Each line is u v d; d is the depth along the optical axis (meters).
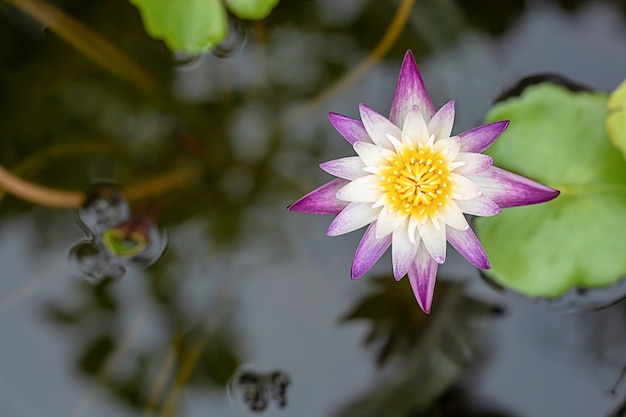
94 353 1.08
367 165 0.99
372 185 0.99
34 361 1.08
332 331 1.08
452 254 1.07
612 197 1.04
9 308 1.08
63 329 1.08
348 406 1.07
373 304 1.08
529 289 1.04
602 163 1.04
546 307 1.06
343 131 0.99
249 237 1.09
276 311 1.08
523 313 1.06
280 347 1.08
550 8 1.08
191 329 1.08
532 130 1.05
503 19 1.08
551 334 1.06
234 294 1.08
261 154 1.10
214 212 1.10
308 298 1.08
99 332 1.08
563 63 1.07
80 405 1.07
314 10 1.10
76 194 1.10
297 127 1.10
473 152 0.99
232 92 1.10
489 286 1.07
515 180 0.99
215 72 1.10
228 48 1.10
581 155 1.04
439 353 1.07
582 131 1.04
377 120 0.99
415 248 1.00
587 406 1.06
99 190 1.10
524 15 1.08
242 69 1.10
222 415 1.07
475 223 1.05
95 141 1.11
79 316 1.08
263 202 1.09
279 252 1.09
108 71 1.11
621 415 1.05
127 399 1.08
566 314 1.06
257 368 1.08
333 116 0.99
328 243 1.08
